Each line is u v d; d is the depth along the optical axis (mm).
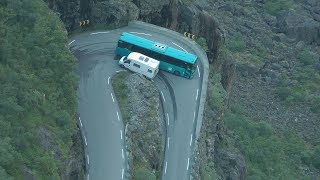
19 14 59938
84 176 57719
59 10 76062
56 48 60656
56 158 51406
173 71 77688
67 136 54781
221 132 82062
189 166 66125
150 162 63438
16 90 52031
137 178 58594
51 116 55062
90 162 59688
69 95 60250
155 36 84812
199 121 71375
